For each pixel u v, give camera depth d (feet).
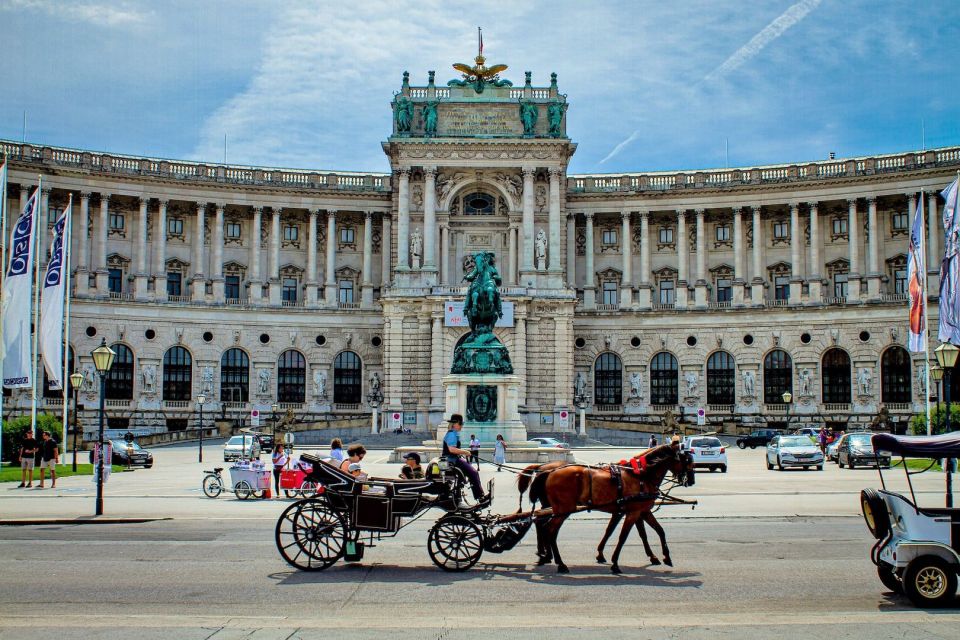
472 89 367.04
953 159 340.80
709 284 375.66
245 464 146.00
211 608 70.18
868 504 76.13
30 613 68.28
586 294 379.96
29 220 207.51
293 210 379.35
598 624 64.80
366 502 85.25
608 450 281.95
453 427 113.80
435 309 342.23
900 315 341.21
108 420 342.03
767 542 103.35
